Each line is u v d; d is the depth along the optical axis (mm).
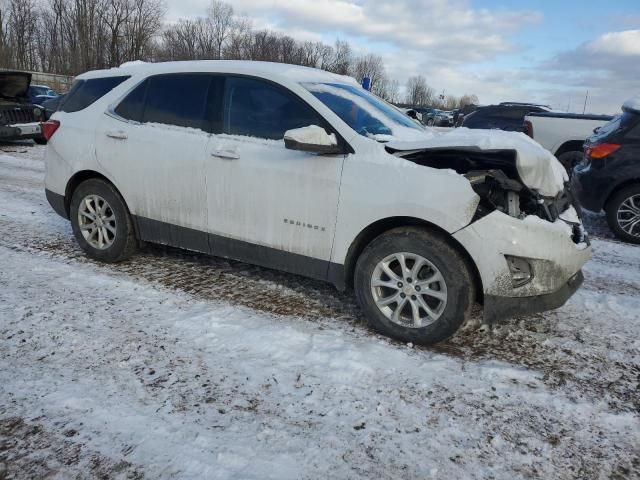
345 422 2703
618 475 2430
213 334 3537
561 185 3814
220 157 4035
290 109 3885
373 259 3541
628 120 6543
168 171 4301
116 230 4684
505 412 2850
